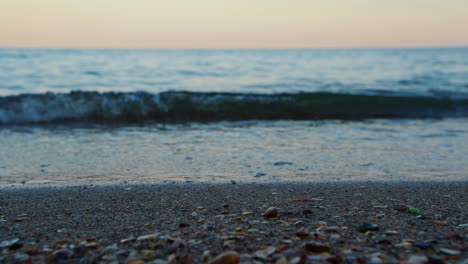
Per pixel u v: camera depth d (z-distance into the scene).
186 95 2.27
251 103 2.25
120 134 1.57
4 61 5.64
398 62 6.82
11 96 2.04
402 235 0.55
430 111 2.26
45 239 0.56
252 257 0.48
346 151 1.26
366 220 0.62
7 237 0.57
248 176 0.97
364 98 2.42
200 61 6.90
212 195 0.80
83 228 0.60
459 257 0.47
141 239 0.54
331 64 6.21
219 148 1.30
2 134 1.56
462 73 4.33
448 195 0.80
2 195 0.81
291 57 9.45
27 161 1.12
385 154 1.22
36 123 1.84
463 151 1.25
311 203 0.74
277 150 1.27
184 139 1.46
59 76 3.76
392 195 0.80
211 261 0.47
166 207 0.72
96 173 1.00
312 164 1.10
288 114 2.10
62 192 0.83
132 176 0.97
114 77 3.80
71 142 1.40
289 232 0.56
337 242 0.52
